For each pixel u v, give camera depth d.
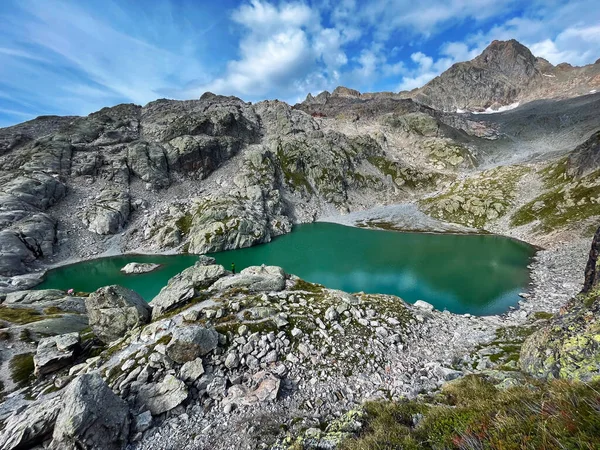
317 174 155.50
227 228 88.12
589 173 89.75
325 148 173.25
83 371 18.55
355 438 10.23
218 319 22.11
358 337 22.00
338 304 26.14
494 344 22.50
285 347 19.88
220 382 16.41
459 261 64.81
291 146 164.75
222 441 12.83
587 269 15.74
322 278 57.16
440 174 164.75
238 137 169.88
